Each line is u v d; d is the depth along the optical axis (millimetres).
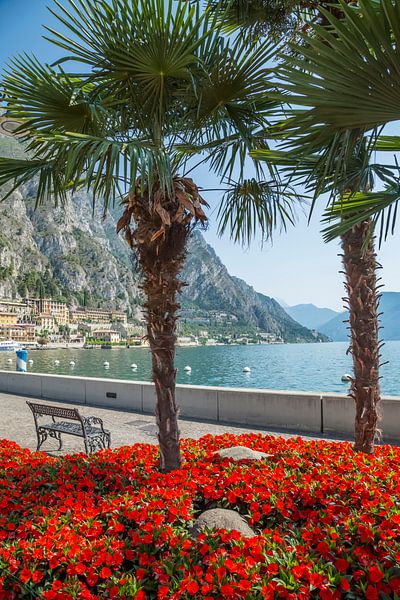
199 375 40438
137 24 3051
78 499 3617
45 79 3496
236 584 2195
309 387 31250
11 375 13023
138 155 2898
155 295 3959
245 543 2615
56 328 173000
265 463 4352
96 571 2504
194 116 3971
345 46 1954
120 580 2348
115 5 2945
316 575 2205
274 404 8227
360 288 4527
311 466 4234
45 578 2576
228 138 4141
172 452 4227
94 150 2822
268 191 4785
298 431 7863
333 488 3512
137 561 2660
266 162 4027
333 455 4625
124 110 3865
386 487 3582
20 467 4789
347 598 2176
